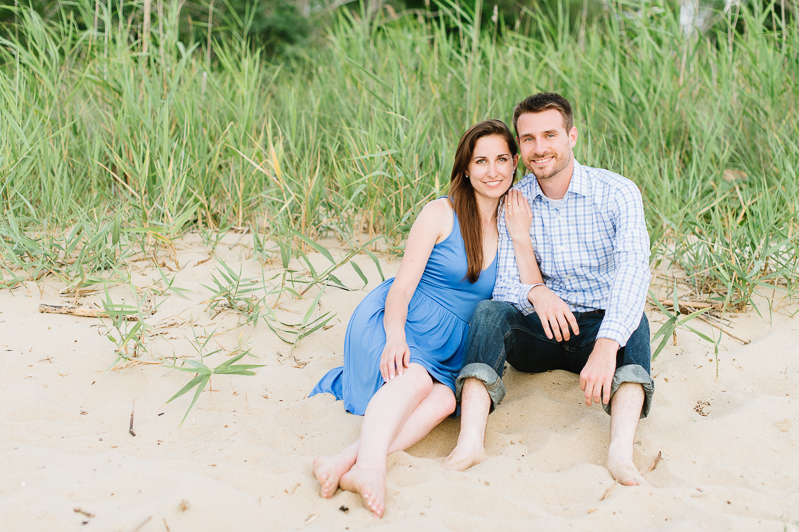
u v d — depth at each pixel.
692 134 4.32
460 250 2.32
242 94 4.41
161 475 1.74
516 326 2.28
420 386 2.01
